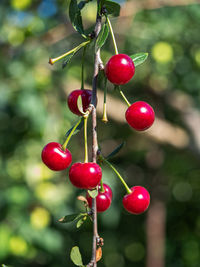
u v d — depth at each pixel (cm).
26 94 98
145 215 148
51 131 101
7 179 103
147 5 102
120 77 43
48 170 100
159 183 141
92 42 45
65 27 103
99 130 134
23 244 92
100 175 42
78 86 109
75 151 122
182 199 153
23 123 106
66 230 123
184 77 123
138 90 127
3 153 107
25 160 102
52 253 112
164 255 149
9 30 103
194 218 153
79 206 106
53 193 98
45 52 106
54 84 105
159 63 110
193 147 119
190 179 150
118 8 43
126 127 133
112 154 44
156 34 111
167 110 132
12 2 101
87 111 42
